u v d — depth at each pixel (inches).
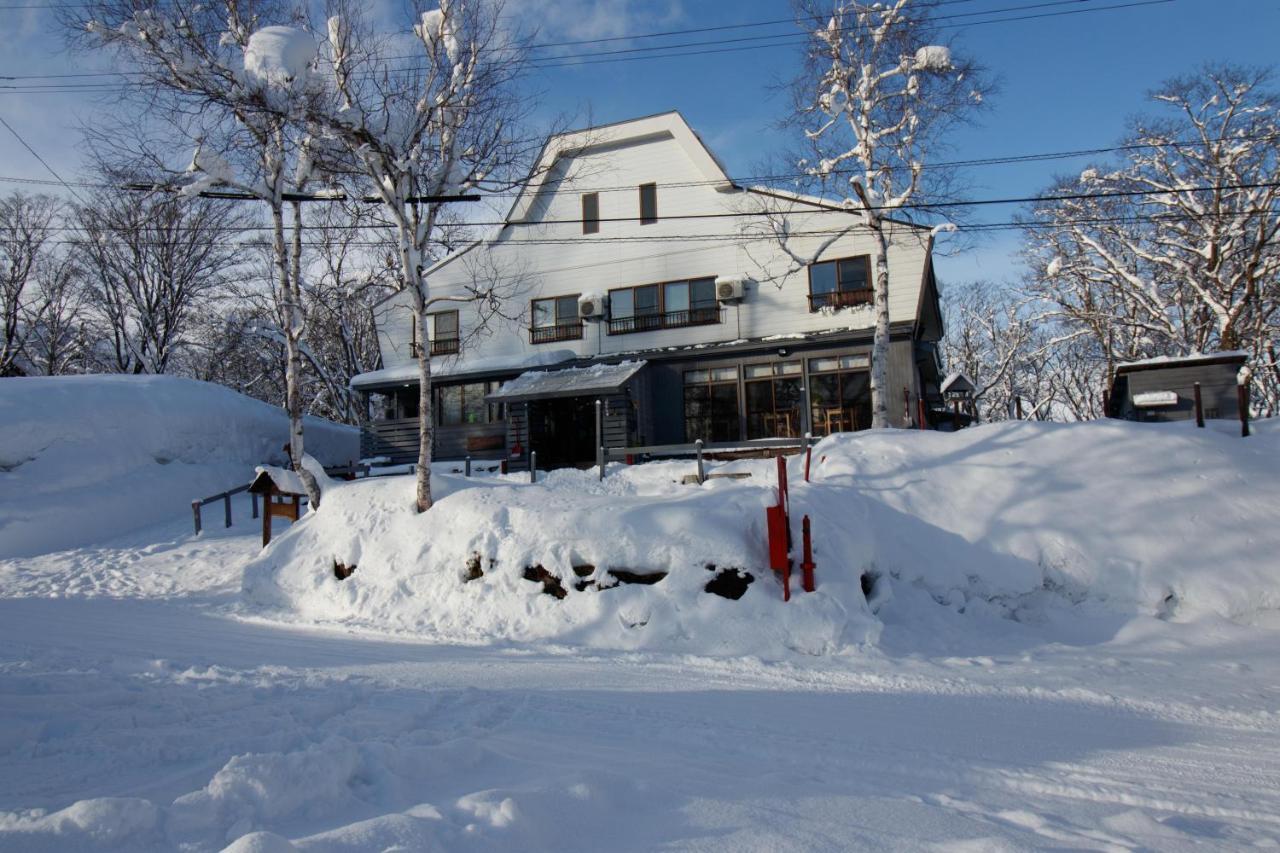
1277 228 1050.1
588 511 459.2
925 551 456.1
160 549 717.9
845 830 150.7
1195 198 1141.7
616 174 1026.7
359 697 247.3
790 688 309.0
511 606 439.2
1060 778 197.9
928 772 199.3
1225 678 333.4
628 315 1011.9
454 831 127.5
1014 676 335.9
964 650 391.2
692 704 270.1
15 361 1414.9
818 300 917.2
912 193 762.8
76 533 783.7
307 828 131.2
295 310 652.7
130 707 219.1
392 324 1147.9
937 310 991.6
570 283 1043.3
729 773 188.9
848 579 406.3
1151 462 490.3
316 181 647.8
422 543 495.5
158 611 521.3
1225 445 508.7
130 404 921.5
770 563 396.5
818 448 589.0
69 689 239.6
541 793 147.4
